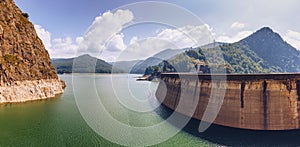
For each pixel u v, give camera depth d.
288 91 38.22
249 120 38.06
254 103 38.31
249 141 33.78
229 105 40.19
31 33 92.06
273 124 37.34
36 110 53.31
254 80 38.91
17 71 71.69
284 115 37.62
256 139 34.56
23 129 38.41
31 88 72.06
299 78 39.00
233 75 40.62
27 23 92.94
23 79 72.00
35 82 75.81
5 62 69.88
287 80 38.44
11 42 76.56
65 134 35.44
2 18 78.19
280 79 38.28
